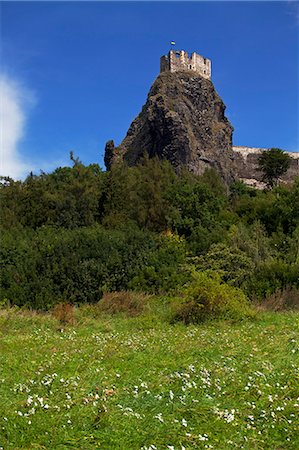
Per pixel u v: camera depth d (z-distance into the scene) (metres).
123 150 116.00
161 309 23.58
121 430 7.01
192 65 119.56
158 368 11.34
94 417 7.38
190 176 49.03
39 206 39.69
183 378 9.65
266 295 24.67
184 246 31.73
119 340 15.80
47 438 6.70
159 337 16.34
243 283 26.03
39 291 25.80
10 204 40.19
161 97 104.88
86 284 26.69
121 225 35.69
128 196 40.94
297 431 7.23
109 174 42.00
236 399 8.59
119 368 11.43
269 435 7.21
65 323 21.06
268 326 18.53
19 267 26.67
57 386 9.65
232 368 10.71
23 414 7.51
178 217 37.50
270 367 10.80
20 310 23.38
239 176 118.62
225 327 19.14
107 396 8.65
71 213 38.59
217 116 121.00
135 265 27.92
